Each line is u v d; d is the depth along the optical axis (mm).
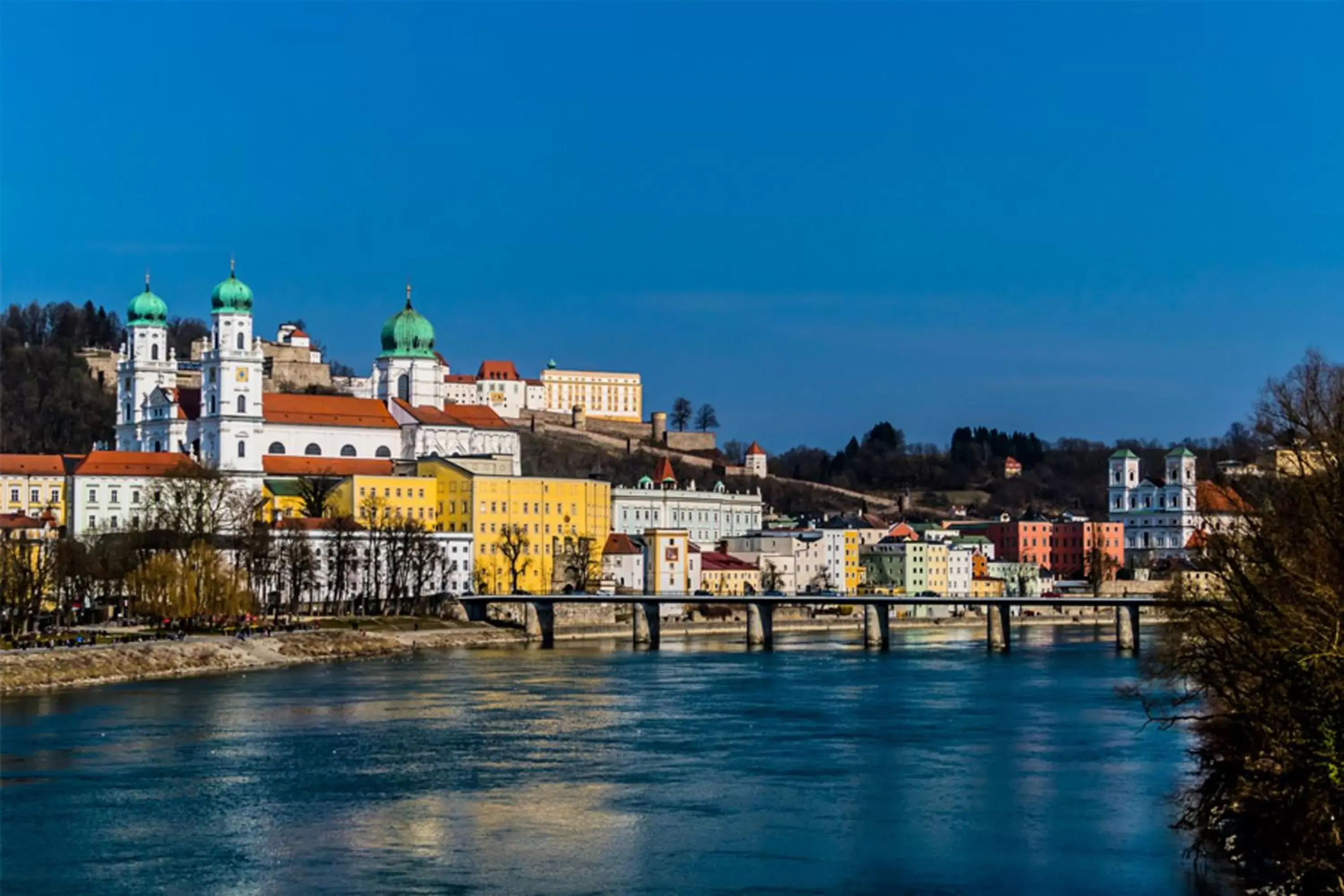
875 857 145625
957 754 196750
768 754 197000
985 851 147125
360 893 135250
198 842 150625
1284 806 120812
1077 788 174500
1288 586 118688
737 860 145250
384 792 173375
